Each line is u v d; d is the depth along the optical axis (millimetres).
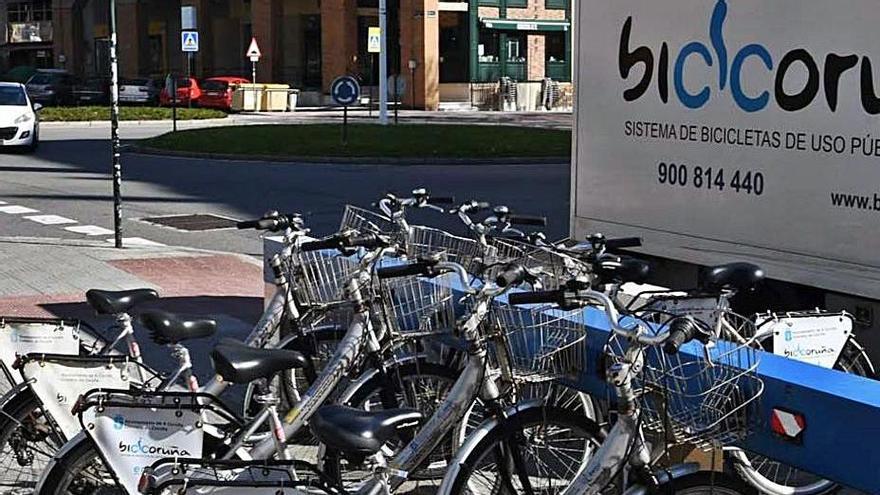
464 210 7926
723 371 4867
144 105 56219
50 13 76000
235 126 37656
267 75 62344
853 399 4785
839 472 4859
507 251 7234
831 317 6625
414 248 7289
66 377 5586
